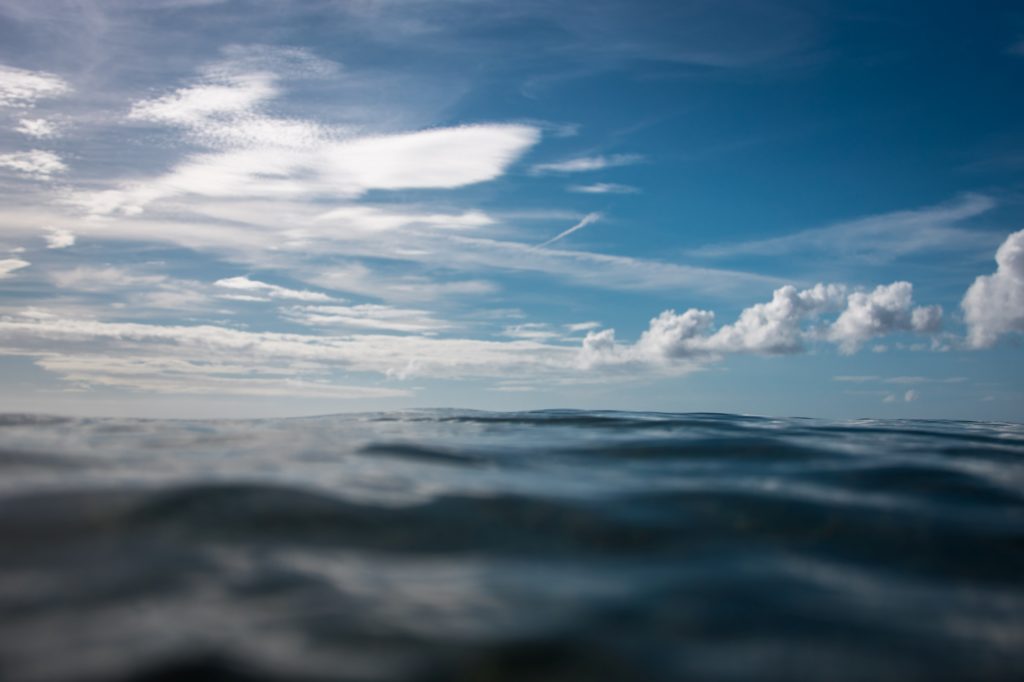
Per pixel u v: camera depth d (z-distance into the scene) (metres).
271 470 4.15
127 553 2.59
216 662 1.82
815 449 5.72
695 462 5.05
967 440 6.68
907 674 2.00
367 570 2.54
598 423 7.56
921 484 4.40
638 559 2.84
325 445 5.45
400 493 3.59
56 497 3.26
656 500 3.73
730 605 2.39
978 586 2.73
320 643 1.96
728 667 1.97
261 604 2.20
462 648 1.97
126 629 1.99
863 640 2.19
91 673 1.75
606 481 4.22
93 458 4.48
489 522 3.20
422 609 2.21
